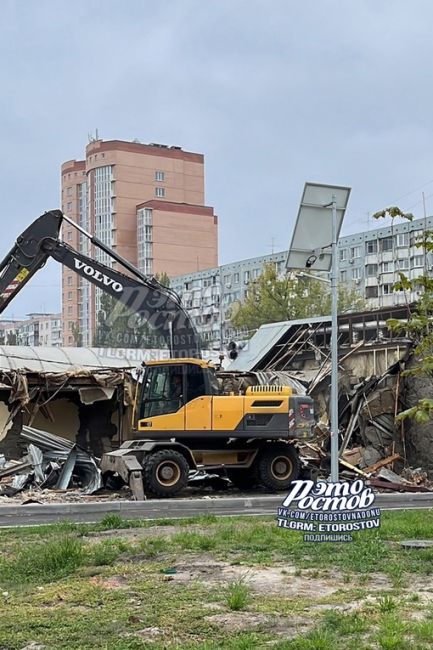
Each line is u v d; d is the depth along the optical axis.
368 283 87.50
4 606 8.51
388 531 13.21
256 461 24.77
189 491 25.25
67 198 125.62
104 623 7.73
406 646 6.70
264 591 9.01
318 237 14.49
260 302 62.31
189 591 9.01
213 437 23.88
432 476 29.22
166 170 118.31
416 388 30.23
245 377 31.69
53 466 25.12
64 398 31.14
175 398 23.94
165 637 7.26
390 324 13.31
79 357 35.19
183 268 112.75
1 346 35.66
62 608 8.37
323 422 30.89
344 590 8.98
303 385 31.70
